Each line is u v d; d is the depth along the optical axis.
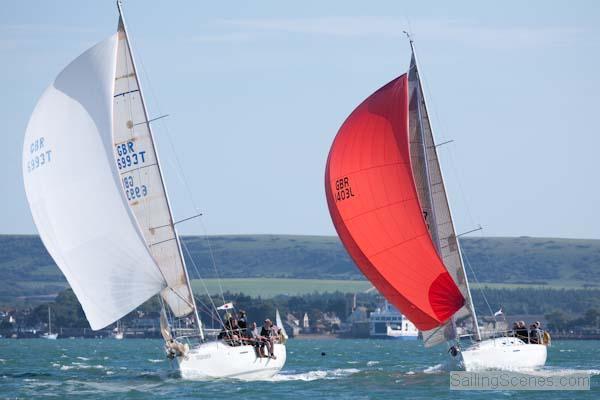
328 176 165.25
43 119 148.38
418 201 159.88
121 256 148.38
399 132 160.75
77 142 148.25
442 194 168.12
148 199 152.62
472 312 166.50
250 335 158.62
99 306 148.75
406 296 162.50
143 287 148.88
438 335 164.62
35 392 143.00
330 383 156.62
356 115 163.12
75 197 148.25
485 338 167.00
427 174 168.25
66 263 149.25
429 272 160.00
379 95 162.25
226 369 152.88
